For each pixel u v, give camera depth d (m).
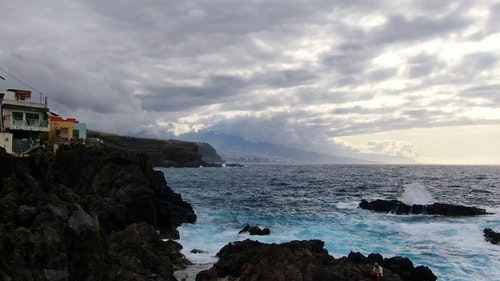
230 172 199.50
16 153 47.69
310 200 74.75
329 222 50.28
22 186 30.22
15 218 22.69
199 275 27.83
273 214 57.34
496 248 37.12
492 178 145.38
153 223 44.78
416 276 27.50
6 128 50.53
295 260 26.45
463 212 56.41
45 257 18.77
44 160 45.59
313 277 24.19
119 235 32.56
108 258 24.12
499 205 68.94
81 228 21.70
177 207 51.31
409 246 37.88
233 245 34.09
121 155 48.34
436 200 75.81
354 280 23.67
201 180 133.75
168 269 29.03
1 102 50.59
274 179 140.75
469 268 31.52
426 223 49.53
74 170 46.56
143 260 28.94
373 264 27.33
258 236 41.91
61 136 55.84
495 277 29.59
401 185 110.88
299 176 162.12
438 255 34.84
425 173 189.75
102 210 39.38
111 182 45.34
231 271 28.53
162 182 56.50
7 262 17.34
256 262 27.02
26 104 52.19
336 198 78.19
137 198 43.88
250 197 79.75
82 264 21.08
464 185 111.25
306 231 44.19
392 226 47.34
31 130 52.56
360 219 52.69
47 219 21.77
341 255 34.62
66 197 28.20
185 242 39.78
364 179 139.88
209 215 56.66
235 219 53.12
